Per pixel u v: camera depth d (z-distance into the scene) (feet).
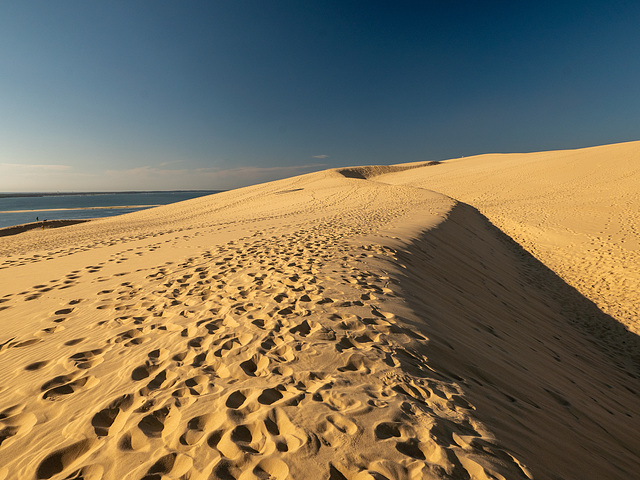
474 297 19.80
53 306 15.37
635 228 41.24
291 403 6.95
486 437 6.28
